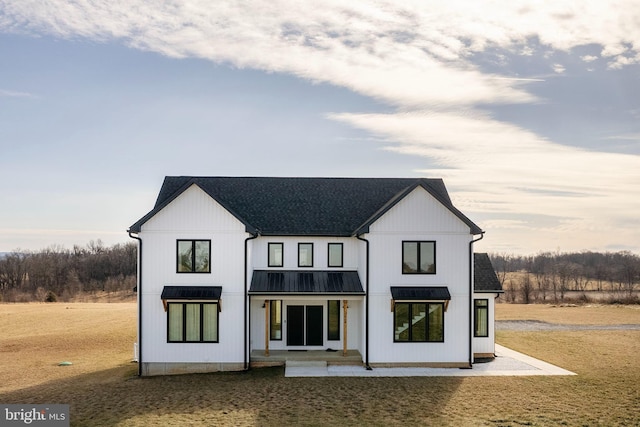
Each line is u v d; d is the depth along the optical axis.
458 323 26.78
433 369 26.28
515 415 19.30
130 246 115.00
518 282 109.50
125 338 39.41
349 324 29.02
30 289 99.88
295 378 24.58
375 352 26.58
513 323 46.03
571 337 36.84
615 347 32.88
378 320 26.69
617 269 124.75
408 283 26.88
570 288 104.50
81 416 19.56
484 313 29.34
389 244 26.97
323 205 31.25
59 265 110.19
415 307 26.73
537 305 64.88
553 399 21.25
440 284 26.91
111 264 112.44
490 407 20.23
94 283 104.94
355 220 30.22
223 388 23.09
